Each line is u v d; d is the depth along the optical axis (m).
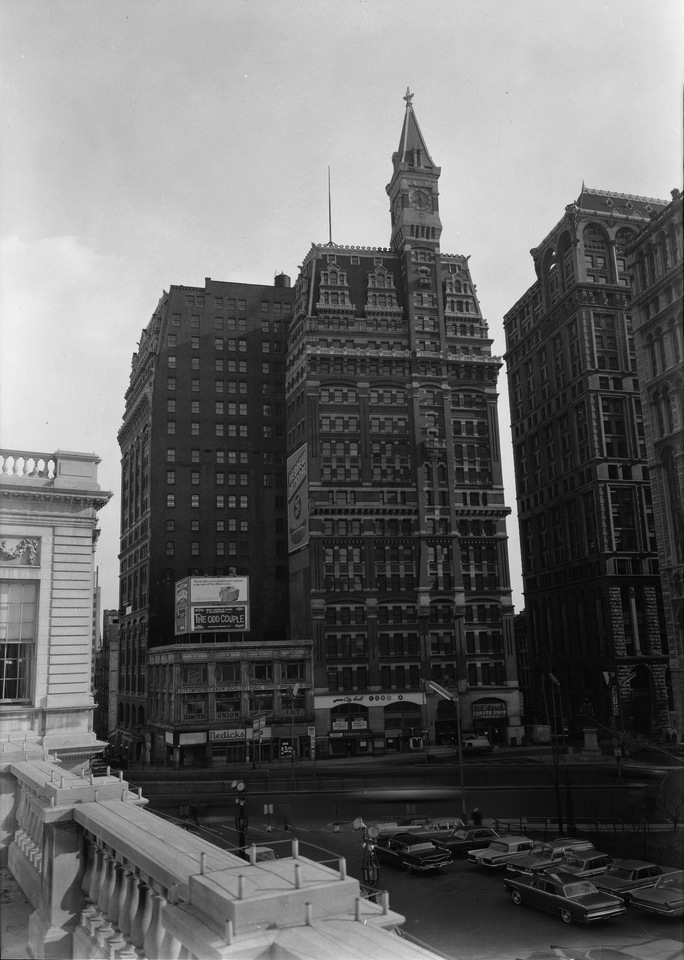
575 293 119.94
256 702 99.88
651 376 76.62
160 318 130.38
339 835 46.75
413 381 116.56
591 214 122.00
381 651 107.06
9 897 21.45
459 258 126.00
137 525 131.12
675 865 37.59
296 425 119.44
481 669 109.62
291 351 125.62
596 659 111.75
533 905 30.31
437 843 40.66
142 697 117.44
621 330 119.50
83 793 19.20
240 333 131.50
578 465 119.00
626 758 82.62
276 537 125.69
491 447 118.50
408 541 111.19
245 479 126.69
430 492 113.62
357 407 114.94
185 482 124.44
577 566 118.75
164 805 60.31
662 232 73.88
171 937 12.79
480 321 122.50
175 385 126.94
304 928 10.86
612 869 32.88
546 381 131.12
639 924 27.66
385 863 39.69
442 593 110.12
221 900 11.09
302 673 103.25
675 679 72.12
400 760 93.75
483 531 114.88
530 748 102.06
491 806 58.62
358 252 123.50
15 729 35.47
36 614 36.75
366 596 108.00
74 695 36.69
